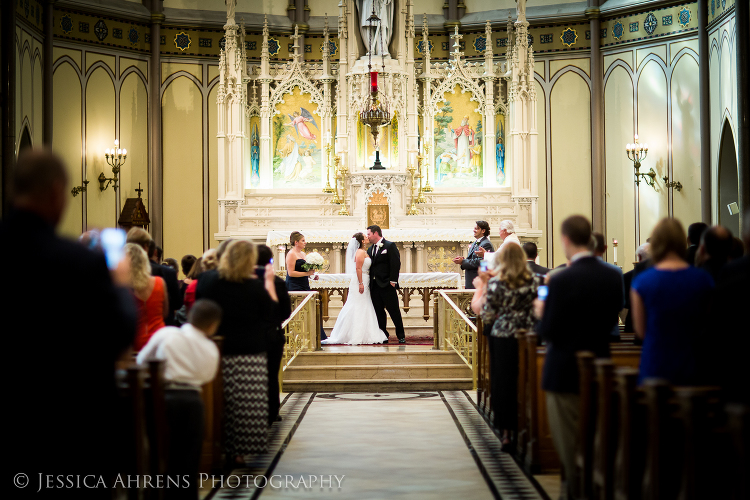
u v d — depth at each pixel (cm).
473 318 1231
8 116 1512
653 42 1850
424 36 1861
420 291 1486
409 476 647
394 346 1270
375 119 1709
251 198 1839
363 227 1759
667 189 1827
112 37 1878
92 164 1841
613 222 1931
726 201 1661
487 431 830
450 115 1853
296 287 1230
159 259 891
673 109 1814
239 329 668
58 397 316
